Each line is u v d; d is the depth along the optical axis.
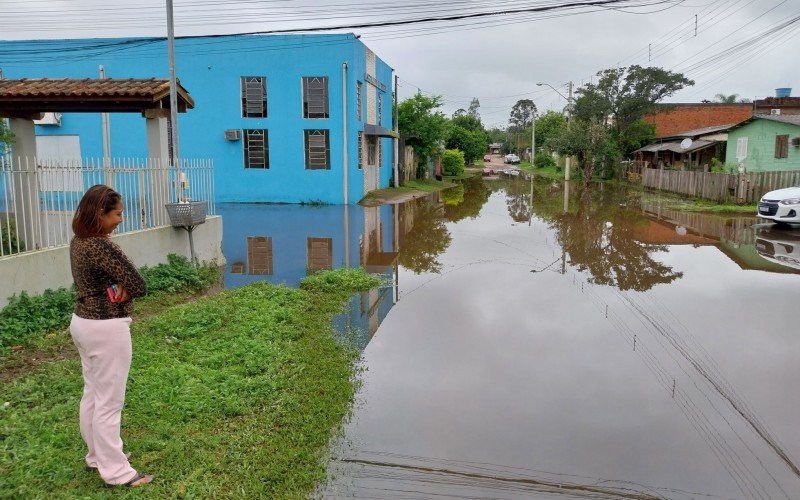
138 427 4.55
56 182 8.05
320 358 6.23
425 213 20.70
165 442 4.32
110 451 3.74
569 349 6.74
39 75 22.58
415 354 6.59
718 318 7.85
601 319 7.91
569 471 4.21
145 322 7.21
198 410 4.83
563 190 32.41
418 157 36.66
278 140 22.88
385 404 5.29
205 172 11.61
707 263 11.73
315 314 7.93
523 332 7.40
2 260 6.58
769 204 15.95
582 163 43.09
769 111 33.75
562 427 4.86
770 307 8.38
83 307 3.63
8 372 5.59
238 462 4.17
